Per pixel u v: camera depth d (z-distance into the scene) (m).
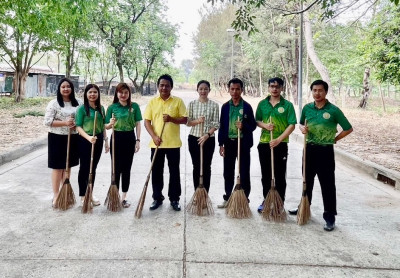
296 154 9.13
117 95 4.62
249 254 3.45
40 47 19.95
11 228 3.98
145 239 3.73
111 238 3.74
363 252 3.55
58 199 4.59
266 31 23.08
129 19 28.70
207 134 4.60
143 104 27.27
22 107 18.45
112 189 4.57
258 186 6.02
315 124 4.11
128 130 4.65
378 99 38.44
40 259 3.27
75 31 18.44
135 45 31.34
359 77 25.02
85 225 4.09
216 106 4.77
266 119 4.53
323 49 21.66
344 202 5.19
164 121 4.43
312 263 3.30
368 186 6.09
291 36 22.25
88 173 4.70
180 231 3.96
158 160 4.65
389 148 9.15
